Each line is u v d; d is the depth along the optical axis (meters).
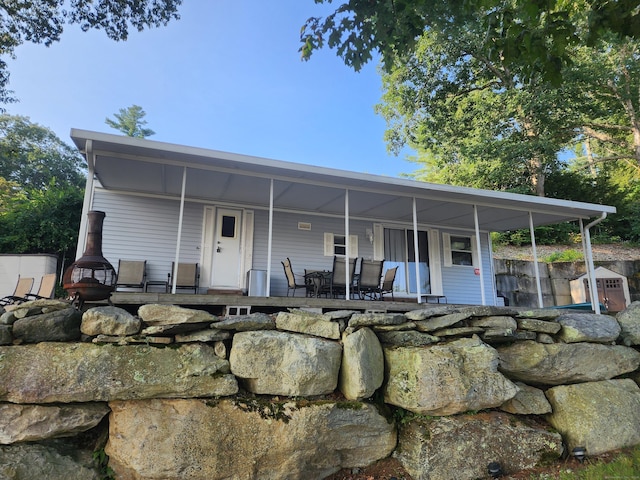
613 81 15.17
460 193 7.33
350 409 3.66
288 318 4.13
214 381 3.54
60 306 3.75
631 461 3.78
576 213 8.62
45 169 26.48
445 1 4.12
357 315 4.24
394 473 3.66
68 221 12.46
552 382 4.57
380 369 4.05
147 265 7.48
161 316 3.71
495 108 15.46
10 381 3.18
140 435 3.23
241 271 8.02
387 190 7.16
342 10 3.95
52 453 3.21
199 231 7.91
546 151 14.83
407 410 3.94
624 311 5.50
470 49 15.21
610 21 3.09
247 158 5.81
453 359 3.91
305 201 8.02
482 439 3.75
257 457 3.31
